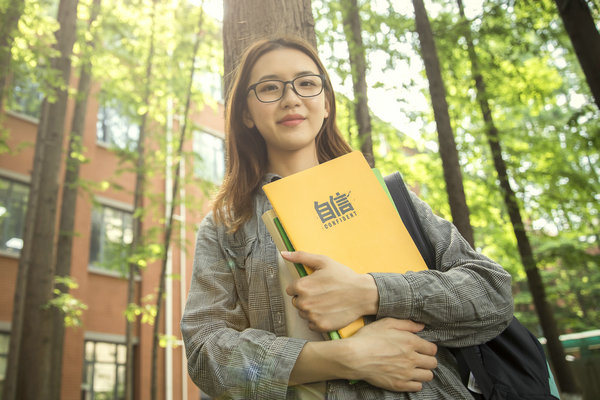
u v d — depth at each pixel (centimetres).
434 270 96
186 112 799
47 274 608
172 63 840
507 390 90
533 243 1288
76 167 761
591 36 382
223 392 89
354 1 462
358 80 432
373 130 673
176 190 820
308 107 118
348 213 100
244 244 112
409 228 109
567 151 702
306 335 98
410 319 92
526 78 688
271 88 118
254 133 127
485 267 99
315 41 204
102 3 814
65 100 670
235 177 122
